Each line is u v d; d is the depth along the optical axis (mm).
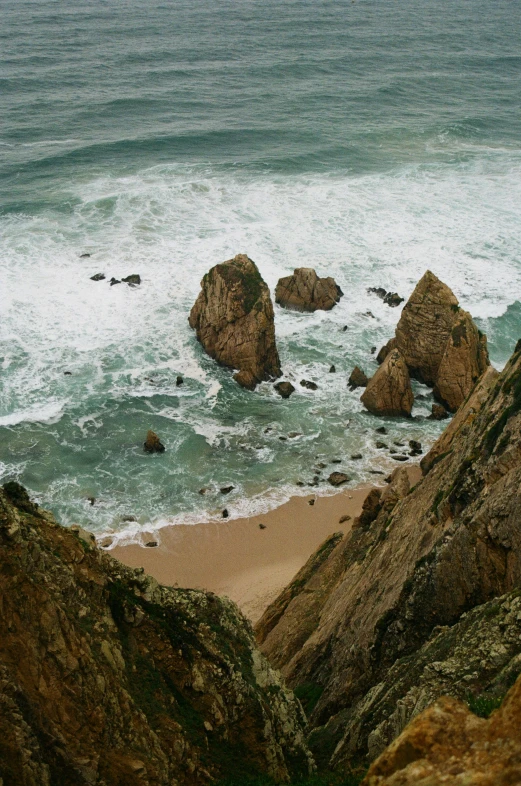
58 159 89688
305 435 51188
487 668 16203
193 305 60594
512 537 19906
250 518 44062
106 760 13398
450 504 24094
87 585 16094
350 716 21250
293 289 62656
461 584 21391
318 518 44125
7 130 100188
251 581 39594
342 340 59969
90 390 53969
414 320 54438
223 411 53156
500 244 71438
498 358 57781
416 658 19453
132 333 59219
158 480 46812
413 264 68188
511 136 103812
